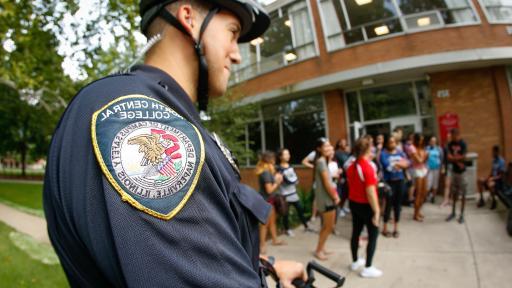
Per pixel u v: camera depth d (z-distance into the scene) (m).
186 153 0.49
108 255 0.43
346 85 8.87
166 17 0.67
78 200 0.46
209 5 0.69
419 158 5.66
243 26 0.77
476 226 5.03
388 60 7.80
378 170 4.93
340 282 1.07
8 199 11.77
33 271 3.75
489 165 7.53
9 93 19.86
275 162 5.68
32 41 5.38
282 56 8.57
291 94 9.59
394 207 4.99
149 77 0.62
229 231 0.51
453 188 5.55
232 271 0.47
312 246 4.79
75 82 6.61
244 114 7.56
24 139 25.95
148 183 0.45
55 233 0.52
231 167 0.74
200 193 0.49
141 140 0.47
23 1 4.39
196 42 0.67
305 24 7.23
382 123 8.84
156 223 0.42
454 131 5.54
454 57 7.17
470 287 3.15
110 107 0.50
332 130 9.16
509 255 3.80
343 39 8.23
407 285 3.32
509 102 7.50
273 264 1.06
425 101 8.42
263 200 0.77
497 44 6.88
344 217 6.54
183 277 0.41
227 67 0.73
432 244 4.45
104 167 0.45
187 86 0.68
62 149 0.51
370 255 3.61
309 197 6.98
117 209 0.42
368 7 7.73
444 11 7.36
